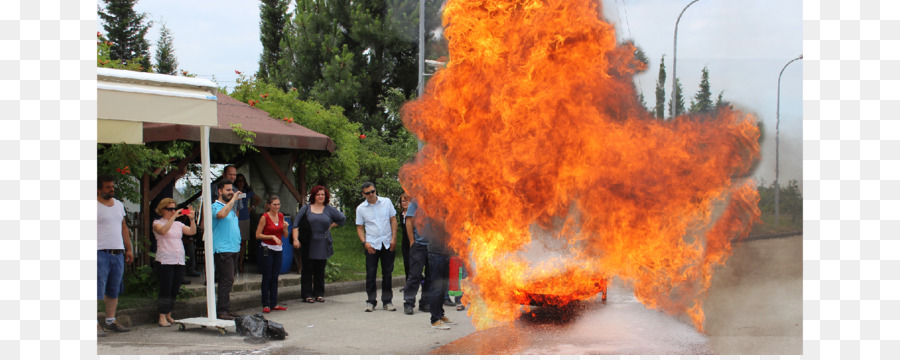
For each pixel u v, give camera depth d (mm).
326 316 9578
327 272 12742
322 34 25203
